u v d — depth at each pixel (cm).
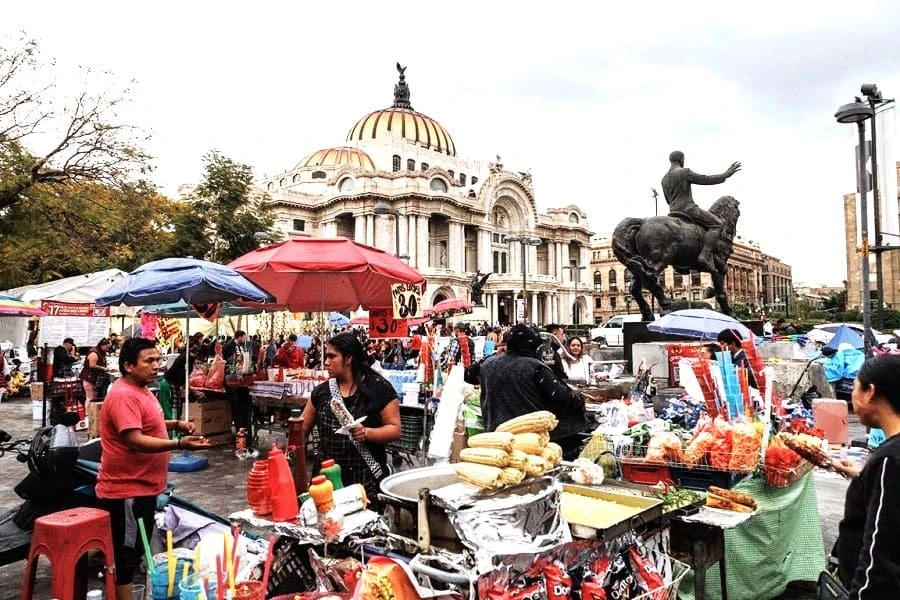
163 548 470
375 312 1043
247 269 807
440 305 2484
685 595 410
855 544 248
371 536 318
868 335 1014
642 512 335
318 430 429
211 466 856
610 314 10325
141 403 402
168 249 2714
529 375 473
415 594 273
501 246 7688
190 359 1065
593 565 317
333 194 6612
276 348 1952
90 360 1202
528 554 279
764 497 430
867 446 569
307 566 354
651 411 582
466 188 8225
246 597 305
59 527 359
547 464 329
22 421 1291
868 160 1037
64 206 2033
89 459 504
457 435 661
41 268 2425
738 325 1020
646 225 1376
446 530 294
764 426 436
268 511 346
